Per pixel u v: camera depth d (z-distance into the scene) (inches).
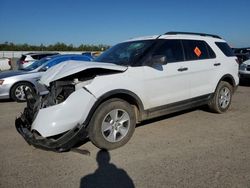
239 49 716.7
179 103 211.0
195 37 232.7
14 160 161.5
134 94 178.9
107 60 199.6
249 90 406.9
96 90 162.2
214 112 254.7
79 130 154.9
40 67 386.9
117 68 172.9
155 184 130.2
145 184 130.6
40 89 186.2
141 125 221.1
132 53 195.2
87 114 160.1
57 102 159.5
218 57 244.1
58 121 153.0
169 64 201.2
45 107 165.9
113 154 166.4
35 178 139.2
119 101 173.5
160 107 197.6
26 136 162.1
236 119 236.1
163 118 239.6
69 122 155.4
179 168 145.4
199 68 222.5
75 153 169.5
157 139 189.8
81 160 159.2
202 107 277.3
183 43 218.1
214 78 238.7
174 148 173.3
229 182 129.6
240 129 209.0
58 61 398.0
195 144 179.5
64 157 164.1
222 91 249.9
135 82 179.2
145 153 166.6
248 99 329.4
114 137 172.6
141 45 200.4
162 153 165.9
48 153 170.9
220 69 243.3
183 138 191.0
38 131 154.5
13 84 350.9
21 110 303.9
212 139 188.2
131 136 181.9
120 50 208.1
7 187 131.0
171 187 127.0
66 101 155.1
